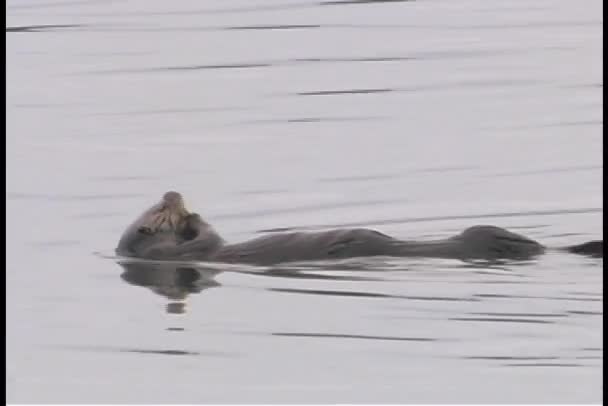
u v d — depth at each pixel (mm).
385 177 68938
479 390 43188
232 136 76312
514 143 74250
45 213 63688
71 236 60188
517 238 54031
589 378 43688
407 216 62875
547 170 69625
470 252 53500
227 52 94125
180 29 99938
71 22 102250
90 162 71938
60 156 73000
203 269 54250
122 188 67688
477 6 105438
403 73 88438
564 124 77312
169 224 56750
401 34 97562
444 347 46250
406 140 75250
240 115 80375
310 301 50375
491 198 65375
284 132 76938
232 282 52594
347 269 53156
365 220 62312
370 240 54219
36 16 104062
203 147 74375
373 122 78500
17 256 57281
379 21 101312
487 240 53656
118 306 50844
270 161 71750
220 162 71688
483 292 50406
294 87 85875
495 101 81875
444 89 84750
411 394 43094
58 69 90625
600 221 61656
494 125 77562
